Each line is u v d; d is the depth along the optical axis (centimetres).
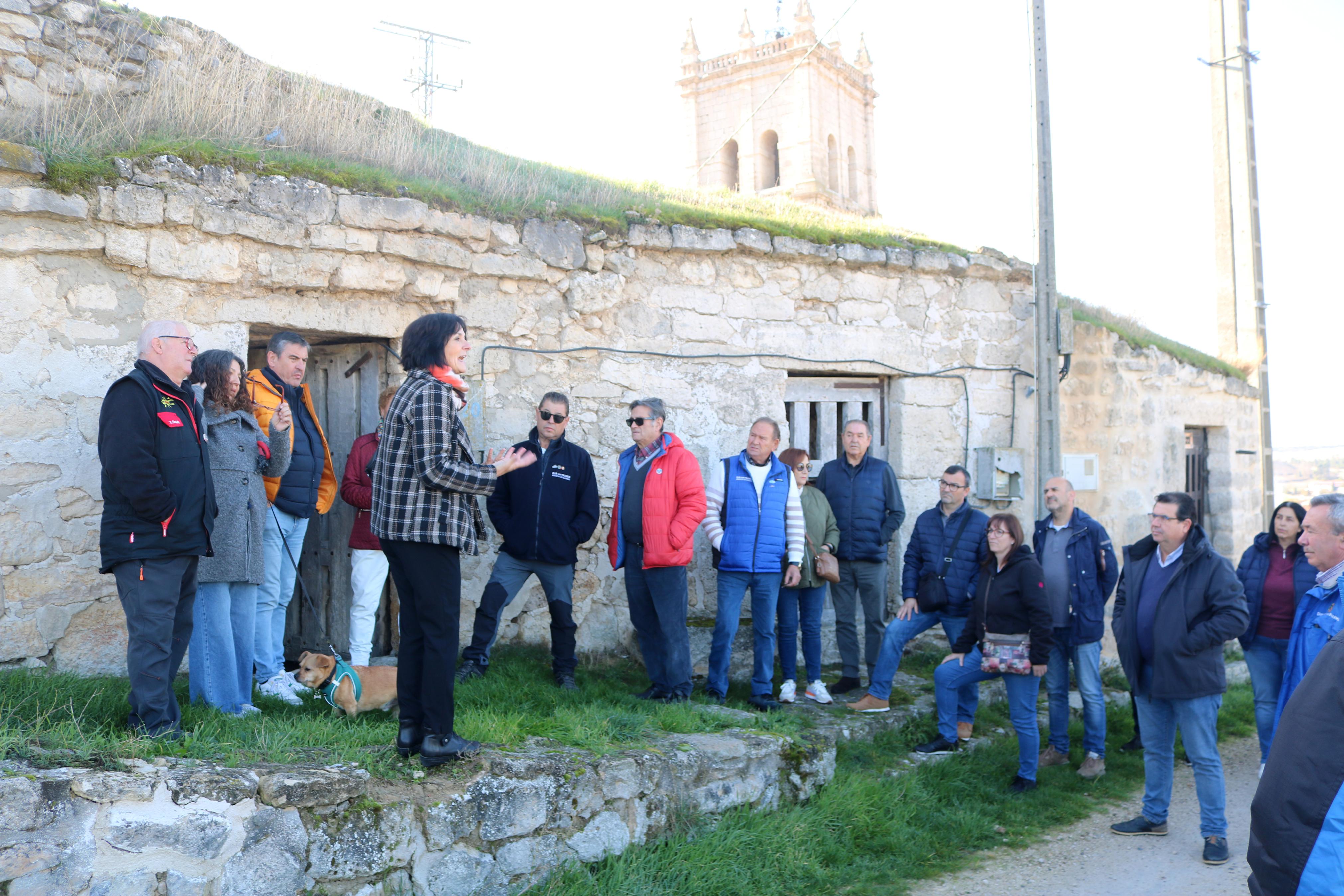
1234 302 1248
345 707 393
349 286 513
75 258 438
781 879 375
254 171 486
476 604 562
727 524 550
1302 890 164
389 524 314
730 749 418
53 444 430
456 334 327
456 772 335
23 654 418
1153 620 445
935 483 741
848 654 618
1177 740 614
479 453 562
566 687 505
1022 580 492
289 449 417
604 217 616
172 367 330
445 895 322
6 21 536
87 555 438
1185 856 432
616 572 615
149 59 605
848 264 706
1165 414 914
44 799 258
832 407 727
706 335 654
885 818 436
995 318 775
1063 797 500
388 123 692
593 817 362
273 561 442
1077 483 823
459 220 551
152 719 321
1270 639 516
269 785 295
